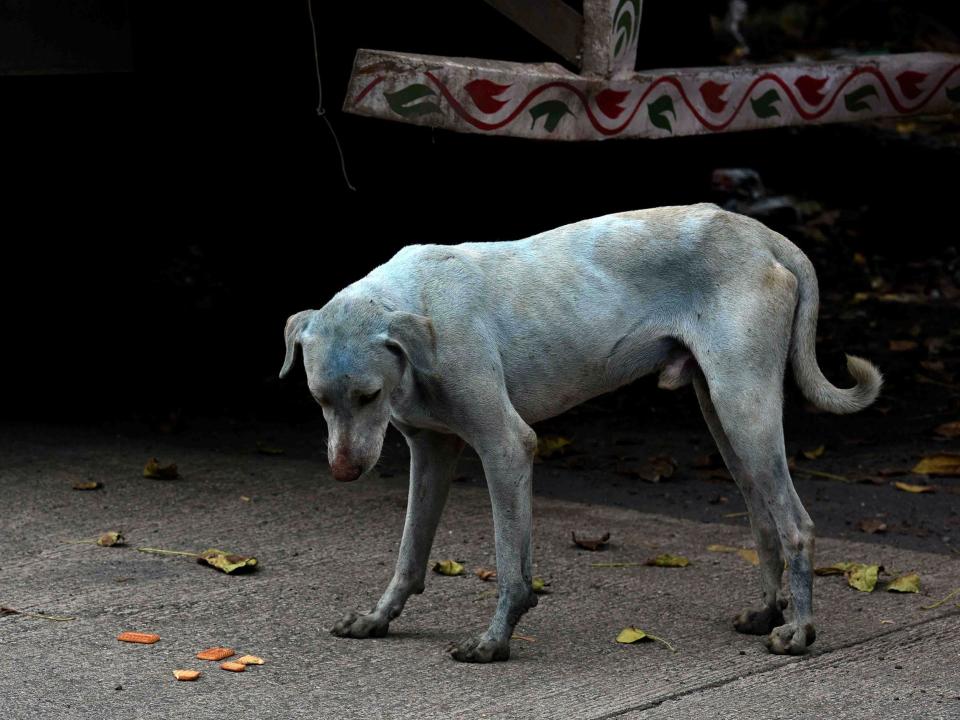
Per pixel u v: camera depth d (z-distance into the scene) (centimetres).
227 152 874
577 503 582
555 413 421
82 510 557
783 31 1583
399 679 382
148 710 358
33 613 436
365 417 376
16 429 693
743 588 470
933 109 644
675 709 359
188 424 713
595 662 398
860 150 1190
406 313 377
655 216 418
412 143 860
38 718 352
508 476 396
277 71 826
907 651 405
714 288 409
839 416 731
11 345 809
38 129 832
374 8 802
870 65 616
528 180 869
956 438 680
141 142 868
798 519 408
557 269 410
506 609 398
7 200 827
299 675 385
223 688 374
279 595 458
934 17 1599
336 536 528
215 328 855
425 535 421
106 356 812
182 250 916
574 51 524
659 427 721
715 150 885
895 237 1077
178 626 427
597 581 477
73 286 849
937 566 493
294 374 801
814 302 420
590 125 521
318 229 895
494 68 489
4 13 622
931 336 867
